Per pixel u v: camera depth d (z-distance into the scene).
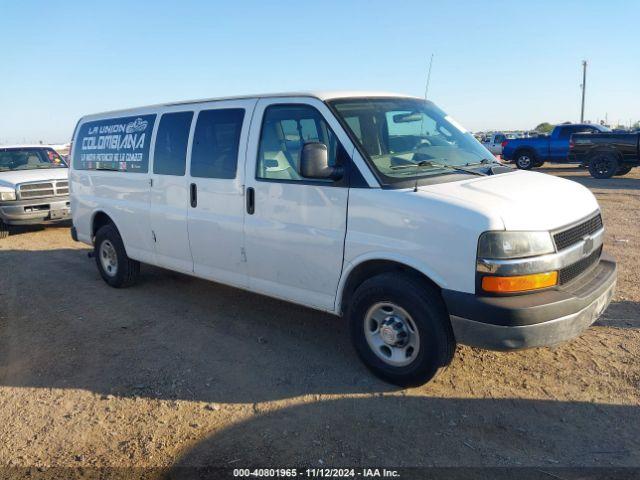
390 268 3.97
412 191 3.76
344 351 4.69
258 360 4.59
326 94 4.36
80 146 7.18
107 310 6.01
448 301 3.53
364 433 3.46
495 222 3.38
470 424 3.52
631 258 7.27
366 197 3.90
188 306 6.03
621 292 5.84
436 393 3.90
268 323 5.42
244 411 3.79
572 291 3.61
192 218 5.31
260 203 4.62
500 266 3.37
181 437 3.52
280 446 3.36
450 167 4.29
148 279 7.13
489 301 3.39
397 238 3.75
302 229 4.32
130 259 6.60
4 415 3.91
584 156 18.25
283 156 4.48
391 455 3.23
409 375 3.87
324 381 4.16
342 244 4.07
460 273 3.47
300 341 4.95
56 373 4.52
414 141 4.48
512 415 3.60
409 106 4.77
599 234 4.12
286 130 4.48
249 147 4.72
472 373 4.16
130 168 6.14
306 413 3.72
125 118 6.31
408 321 3.84
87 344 5.08
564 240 3.63
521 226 3.44
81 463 3.30
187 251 5.50
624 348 4.48
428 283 3.74
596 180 17.48
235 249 4.93
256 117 4.71
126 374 4.44
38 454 3.42
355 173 3.99
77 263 8.38
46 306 6.25
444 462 3.15
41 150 12.69
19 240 10.48
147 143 5.88
